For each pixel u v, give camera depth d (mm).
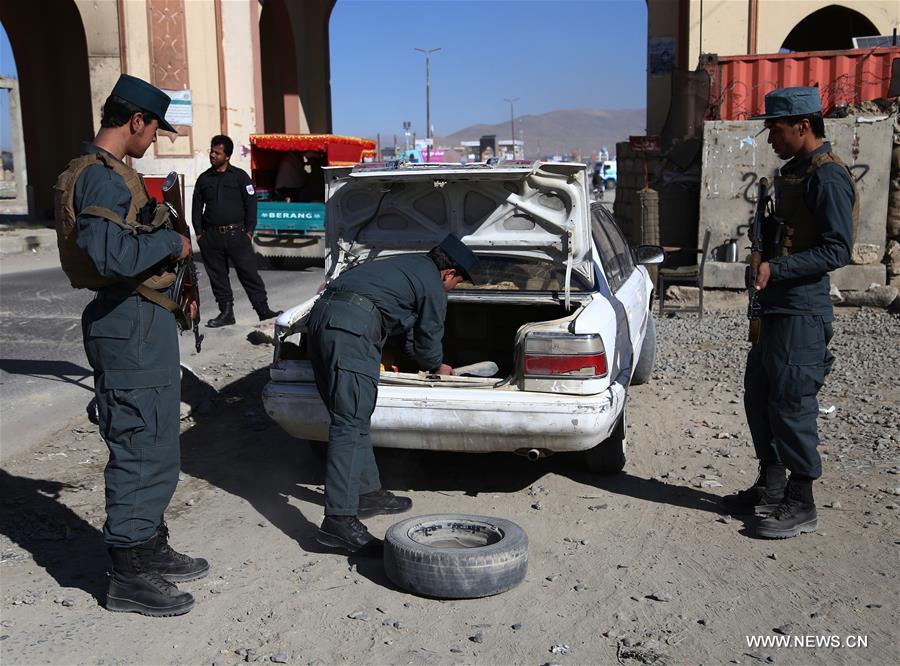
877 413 6383
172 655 3279
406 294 4285
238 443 5961
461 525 4086
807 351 4188
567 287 5047
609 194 50125
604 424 4457
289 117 26609
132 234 3383
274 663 3219
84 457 5629
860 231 10617
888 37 15102
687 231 11820
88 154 3500
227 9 21219
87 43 18906
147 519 3588
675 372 7895
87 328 3564
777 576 3887
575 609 3617
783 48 26938
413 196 5332
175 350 3670
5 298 11695
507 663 3213
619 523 4523
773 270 4129
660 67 20219
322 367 4250
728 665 3182
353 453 4168
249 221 9430
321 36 27516
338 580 3912
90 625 3504
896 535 4285
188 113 19781
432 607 3652
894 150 10406
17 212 26672
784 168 4352
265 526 4547
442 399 4473
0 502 4824
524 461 5539
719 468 5363
